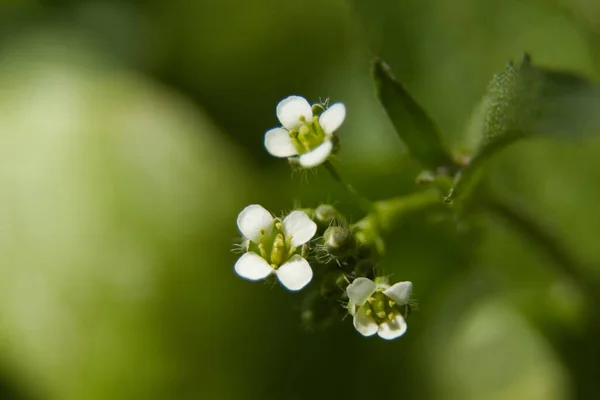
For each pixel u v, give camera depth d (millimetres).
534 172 137
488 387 139
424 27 131
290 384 137
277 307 137
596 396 133
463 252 140
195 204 137
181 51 153
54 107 142
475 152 114
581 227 137
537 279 137
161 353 135
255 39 153
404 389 140
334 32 152
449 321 141
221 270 136
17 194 138
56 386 134
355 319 107
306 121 109
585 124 109
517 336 139
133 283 135
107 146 139
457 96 133
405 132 115
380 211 114
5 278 136
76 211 137
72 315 135
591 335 133
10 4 152
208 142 141
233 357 136
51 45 148
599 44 132
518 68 110
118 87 143
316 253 109
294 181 139
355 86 147
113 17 153
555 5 132
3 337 135
